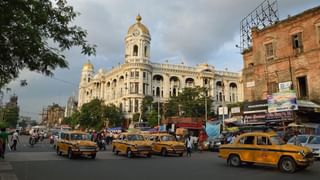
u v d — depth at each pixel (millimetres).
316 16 30078
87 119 79500
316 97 29438
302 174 14422
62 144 24469
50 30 10117
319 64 29422
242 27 44156
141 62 86562
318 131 28062
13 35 9242
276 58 33469
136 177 13430
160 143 26609
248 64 41781
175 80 95062
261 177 13516
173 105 62812
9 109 103750
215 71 101125
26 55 9602
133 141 24781
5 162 19516
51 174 14297
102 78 108375
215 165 18281
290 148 15156
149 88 87875
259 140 16641
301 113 29000
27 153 26844
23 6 8930
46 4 9930
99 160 21641
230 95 103000
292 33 32219
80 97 131625
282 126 29234
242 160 17156
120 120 81938
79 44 10578
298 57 31266
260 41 35562
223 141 31734
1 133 21641
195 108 59469
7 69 10414
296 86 31188
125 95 86062
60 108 189250
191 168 16766
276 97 29594
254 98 35812
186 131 36625
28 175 13930
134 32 88562
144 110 76688
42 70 10227
